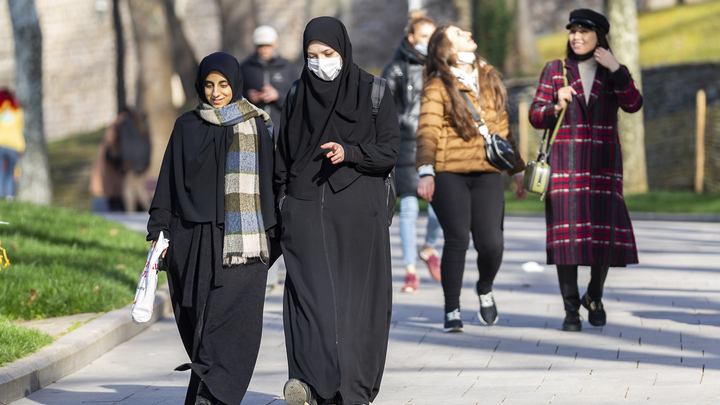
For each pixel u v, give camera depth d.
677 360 19.23
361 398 15.07
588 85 22.48
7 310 22.91
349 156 15.00
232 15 108.62
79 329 21.84
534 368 19.08
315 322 14.88
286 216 15.48
